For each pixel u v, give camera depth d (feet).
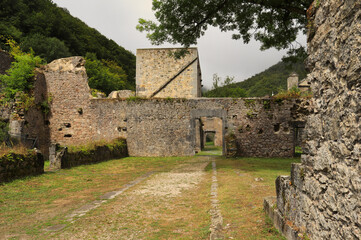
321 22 9.78
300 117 54.19
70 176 31.73
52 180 29.04
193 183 26.81
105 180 29.66
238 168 36.01
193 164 43.16
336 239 8.15
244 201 18.02
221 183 25.18
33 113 59.36
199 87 85.51
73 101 64.13
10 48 102.42
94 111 62.75
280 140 54.39
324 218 8.98
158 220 15.70
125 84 172.65
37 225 15.14
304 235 10.17
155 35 44.78
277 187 13.44
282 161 46.01
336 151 8.30
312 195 9.91
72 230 14.17
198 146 80.59
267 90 217.15
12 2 122.42
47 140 64.08
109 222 15.39
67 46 140.26
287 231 11.28
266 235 12.01
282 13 41.83
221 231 13.03
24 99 56.80
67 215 16.96
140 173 34.73
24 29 123.75
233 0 38.11
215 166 39.42
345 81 7.80
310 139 10.43
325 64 9.41
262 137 54.90
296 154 57.98
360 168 6.86
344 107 7.82
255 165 39.42
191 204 18.88
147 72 77.00
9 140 50.11
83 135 63.05
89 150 43.29
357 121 7.04
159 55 77.15
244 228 13.11
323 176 9.15
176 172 34.94
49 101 64.64
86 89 63.93
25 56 62.95
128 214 16.89
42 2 146.92
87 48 170.71
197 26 43.83
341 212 7.89
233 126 55.77
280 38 44.98
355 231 7.09
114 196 21.89
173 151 57.00
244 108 55.83
